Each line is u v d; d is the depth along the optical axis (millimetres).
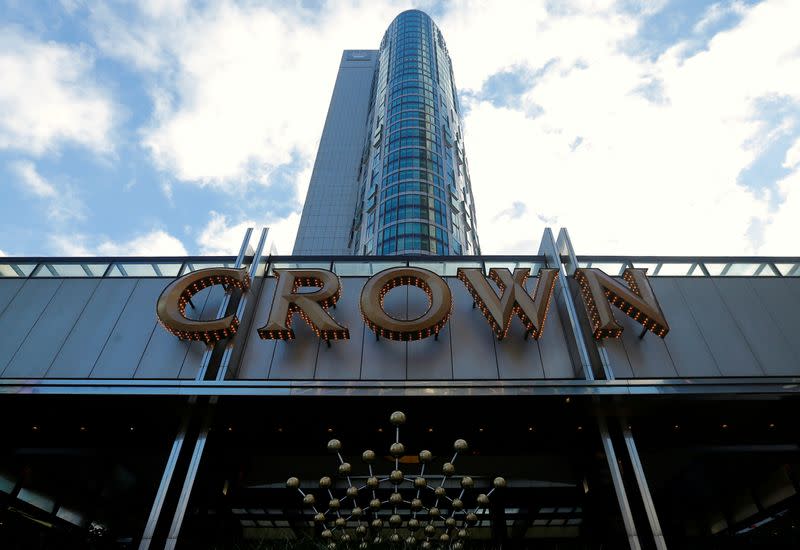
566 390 18188
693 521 21203
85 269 23844
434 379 19172
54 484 22203
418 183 69938
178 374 19328
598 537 18922
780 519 20234
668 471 22031
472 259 25016
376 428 20688
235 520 20828
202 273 21172
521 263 24891
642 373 19578
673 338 20719
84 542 21188
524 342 20531
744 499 21125
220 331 19312
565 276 22766
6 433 21156
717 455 21406
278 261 24844
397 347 20219
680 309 21859
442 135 82812
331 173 91062
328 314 20219
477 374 19484
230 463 21516
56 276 23344
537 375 19594
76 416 19906
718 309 21875
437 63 100875
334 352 20109
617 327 19438
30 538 20891
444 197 70375
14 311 21516
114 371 19453
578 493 21250
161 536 16141
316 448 21906
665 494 21734
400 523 15477
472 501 21484
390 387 18297
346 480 21547
